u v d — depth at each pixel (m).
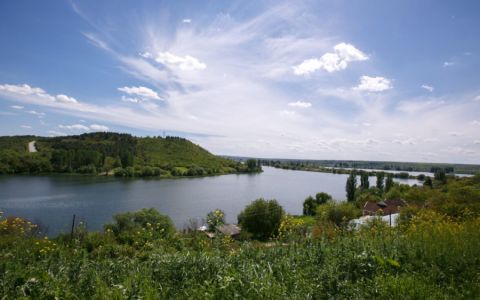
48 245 6.82
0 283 4.11
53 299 3.90
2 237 7.18
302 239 7.15
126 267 5.48
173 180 109.81
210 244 7.41
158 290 4.21
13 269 4.68
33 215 44.22
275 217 38.56
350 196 72.25
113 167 124.25
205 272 4.72
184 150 191.75
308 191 93.69
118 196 65.19
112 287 4.31
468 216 10.33
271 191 89.38
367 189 77.50
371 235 7.70
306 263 5.21
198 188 87.62
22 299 3.79
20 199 57.00
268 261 5.32
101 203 55.97
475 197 20.56
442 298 3.87
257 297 3.80
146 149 177.62
